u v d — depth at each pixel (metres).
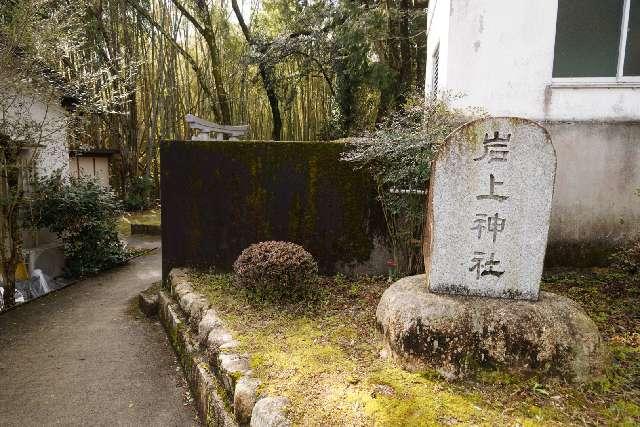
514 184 2.70
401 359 2.69
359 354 2.93
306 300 3.98
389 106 9.46
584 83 4.50
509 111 4.62
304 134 15.45
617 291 3.93
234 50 14.95
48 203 6.59
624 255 4.00
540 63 4.54
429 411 2.21
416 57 11.14
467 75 4.63
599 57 4.57
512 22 4.52
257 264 3.89
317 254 4.94
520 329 2.51
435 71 6.66
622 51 4.51
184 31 14.65
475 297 2.77
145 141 14.70
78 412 3.20
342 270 4.93
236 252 5.07
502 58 4.57
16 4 5.28
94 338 4.50
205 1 13.44
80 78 6.55
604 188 4.59
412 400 2.31
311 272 4.02
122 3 12.46
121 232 10.77
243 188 4.98
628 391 2.43
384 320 2.91
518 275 2.75
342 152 4.70
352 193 4.83
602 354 2.55
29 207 6.52
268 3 13.73
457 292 2.83
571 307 2.69
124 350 4.23
